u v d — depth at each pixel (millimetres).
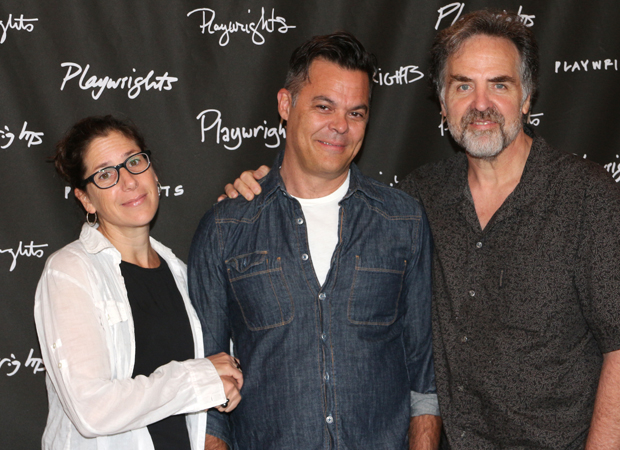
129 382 1338
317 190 1633
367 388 1542
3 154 1890
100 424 1279
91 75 1915
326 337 1538
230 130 2002
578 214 1461
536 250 1493
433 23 2045
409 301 1679
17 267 1916
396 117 2080
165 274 1658
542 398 1481
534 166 1536
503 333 1514
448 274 1604
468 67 1517
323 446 1503
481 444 1547
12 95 1880
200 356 1624
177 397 1372
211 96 1986
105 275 1484
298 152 1555
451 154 2102
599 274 1405
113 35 1921
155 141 1968
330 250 1602
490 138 1501
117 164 1485
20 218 1911
